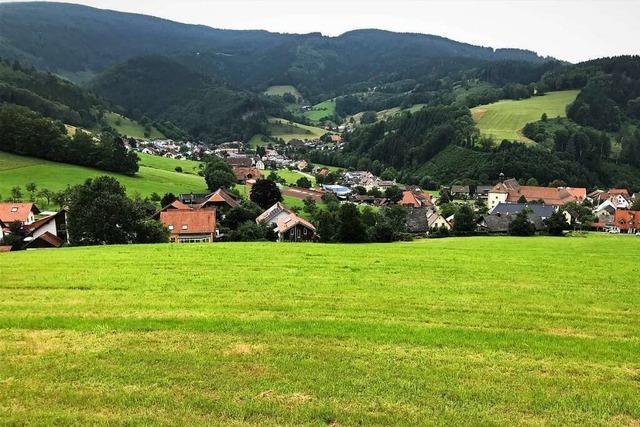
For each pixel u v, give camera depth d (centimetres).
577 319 2134
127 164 14388
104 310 2133
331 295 2461
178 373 1474
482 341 1770
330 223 7050
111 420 1223
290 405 1298
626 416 1288
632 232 11319
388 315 2108
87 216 5888
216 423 1212
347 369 1513
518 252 4481
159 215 7831
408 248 4538
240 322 1945
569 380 1472
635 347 1755
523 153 19112
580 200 15700
